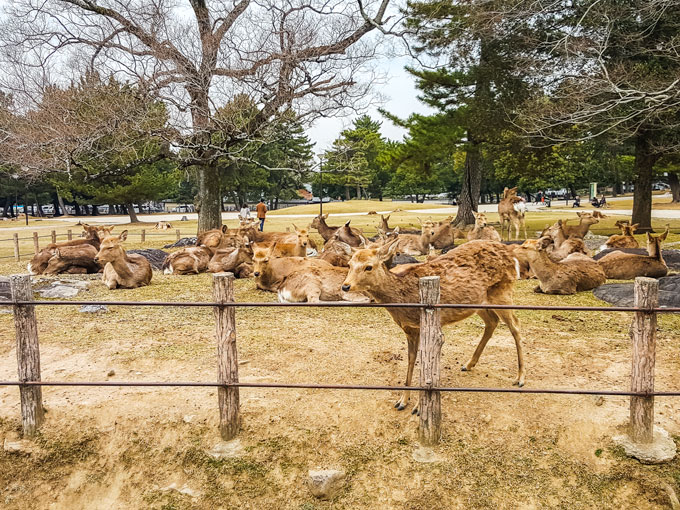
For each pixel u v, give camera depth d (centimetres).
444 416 482
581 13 1664
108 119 1453
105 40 1538
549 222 2720
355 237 1538
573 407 484
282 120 1644
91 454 475
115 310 863
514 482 423
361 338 689
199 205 2034
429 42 1995
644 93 1310
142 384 455
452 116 2055
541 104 1623
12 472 469
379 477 436
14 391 539
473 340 669
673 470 415
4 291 879
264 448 459
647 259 1019
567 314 804
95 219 4844
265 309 873
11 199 5731
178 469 461
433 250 1666
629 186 6806
